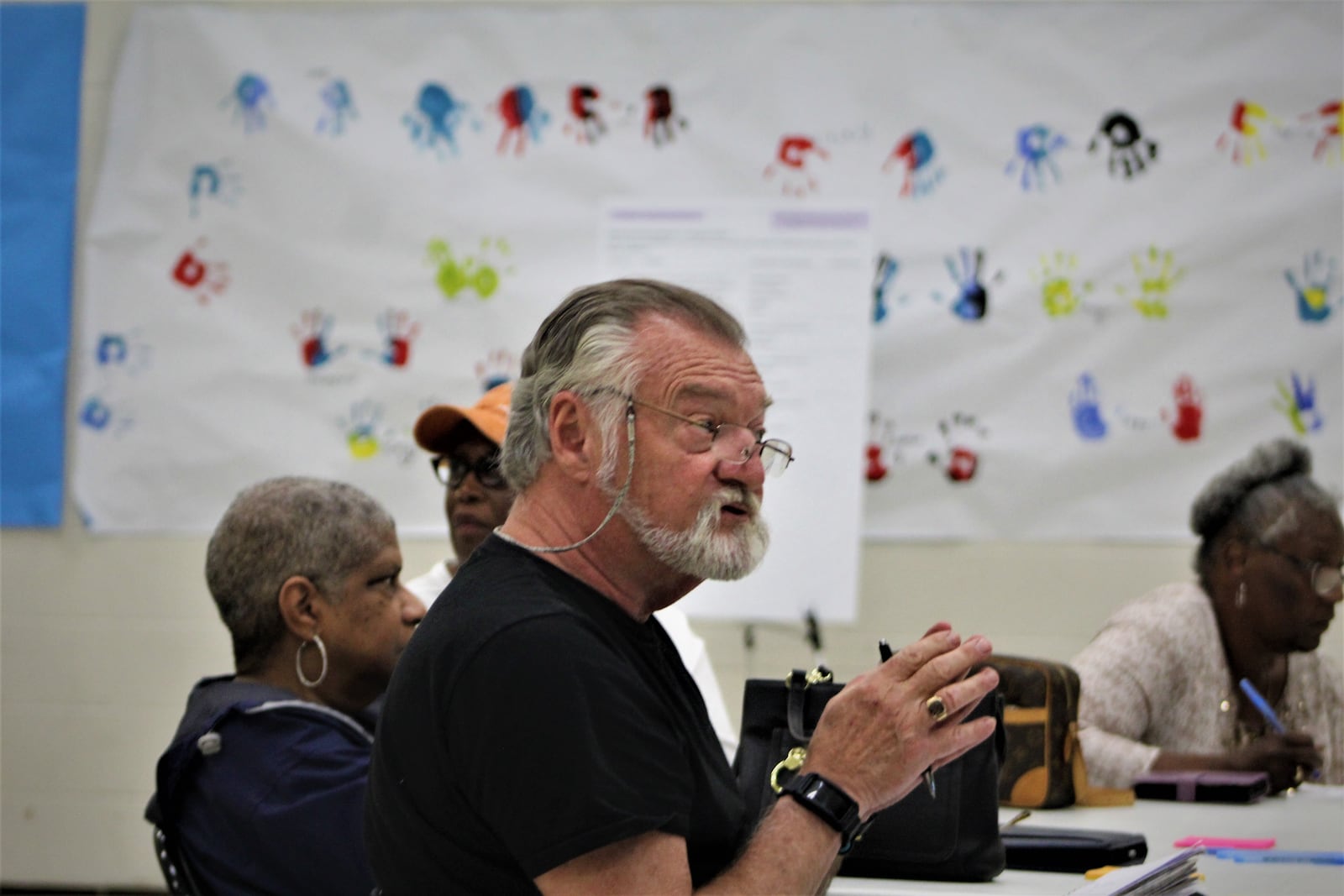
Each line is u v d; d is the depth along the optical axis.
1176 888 2.78
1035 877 3.07
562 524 2.48
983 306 6.53
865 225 6.52
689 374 2.44
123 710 6.99
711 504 2.42
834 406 6.35
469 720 2.16
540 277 6.75
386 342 6.84
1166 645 5.05
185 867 3.45
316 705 3.65
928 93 6.58
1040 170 6.52
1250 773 4.47
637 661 2.39
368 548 3.74
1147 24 6.49
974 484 6.52
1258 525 5.14
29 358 7.01
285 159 6.92
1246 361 6.38
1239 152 6.43
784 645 6.55
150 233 6.98
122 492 6.96
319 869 3.37
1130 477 6.43
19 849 7.02
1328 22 6.38
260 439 6.89
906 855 2.96
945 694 2.32
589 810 2.07
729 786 2.55
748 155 6.63
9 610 7.06
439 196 6.83
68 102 7.08
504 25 6.82
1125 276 6.46
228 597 3.71
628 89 6.73
